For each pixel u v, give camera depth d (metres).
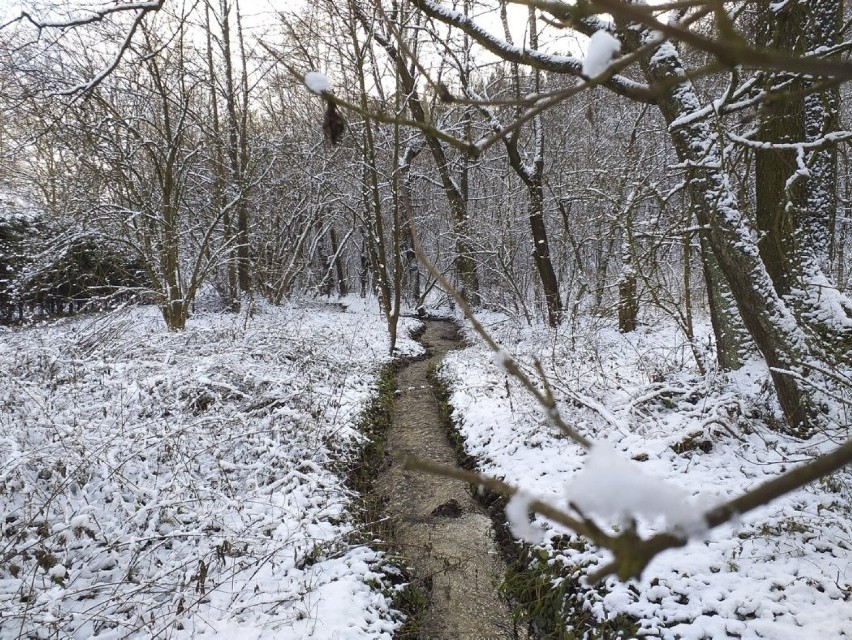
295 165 19.23
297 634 3.99
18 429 5.39
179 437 5.77
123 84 11.59
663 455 6.02
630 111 16.67
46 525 4.37
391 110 11.76
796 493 5.11
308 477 5.82
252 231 18.73
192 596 4.17
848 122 10.27
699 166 5.47
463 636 4.52
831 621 3.70
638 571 0.50
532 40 11.59
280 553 4.88
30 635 3.72
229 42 15.55
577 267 14.10
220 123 17.64
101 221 11.91
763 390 6.47
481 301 20.88
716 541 4.67
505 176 17.88
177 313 11.98
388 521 6.07
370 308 24.53
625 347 10.62
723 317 7.13
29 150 10.97
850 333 6.04
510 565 5.29
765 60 0.61
